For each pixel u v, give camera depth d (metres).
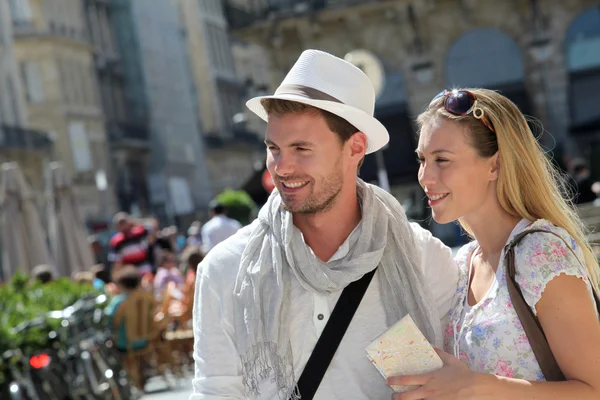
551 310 3.54
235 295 3.85
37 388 10.03
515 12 36.94
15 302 11.11
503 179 3.76
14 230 19.94
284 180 3.80
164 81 74.81
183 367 16.38
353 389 3.78
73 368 11.03
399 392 3.59
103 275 18.36
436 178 3.81
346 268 3.80
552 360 3.57
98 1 69.81
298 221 3.94
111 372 11.77
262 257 3.86
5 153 53.41
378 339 3.59
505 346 3.63
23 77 62.28
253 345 3.76
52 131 62.28
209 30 82.75
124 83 72.00
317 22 37.81
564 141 37.00
